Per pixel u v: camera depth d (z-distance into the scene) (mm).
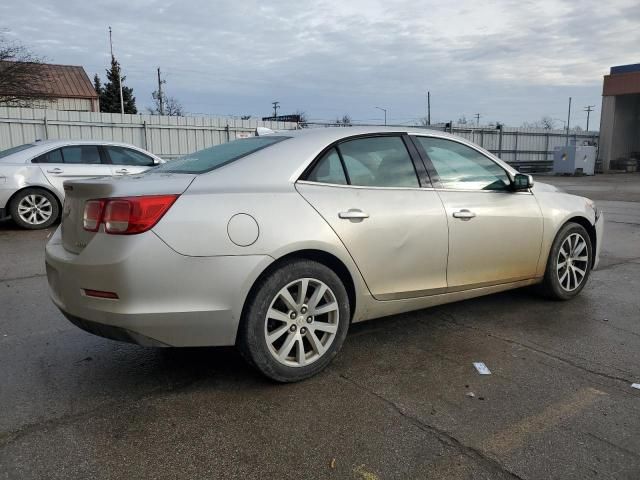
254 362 3104
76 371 3465
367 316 3621
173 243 2838
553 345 3871
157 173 3482
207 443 2623
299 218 3176
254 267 3000
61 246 3309
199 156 3729
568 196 4941
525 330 4180
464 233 3951
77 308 2973
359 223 3406
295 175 3328
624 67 30719
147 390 3188
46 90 33875
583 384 3250
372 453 2541
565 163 28594
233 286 2957
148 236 2807
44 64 32375
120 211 2828
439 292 3910
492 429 2746
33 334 4152
